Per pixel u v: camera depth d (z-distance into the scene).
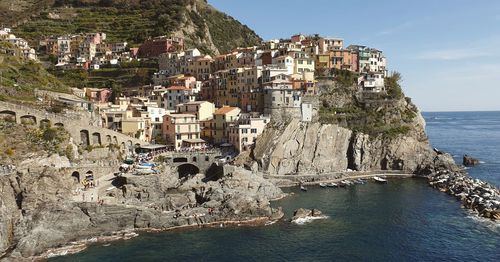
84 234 88.81
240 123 148.12
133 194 103.75
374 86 184.12
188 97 173.00
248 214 100.69
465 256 81.56
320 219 102.06
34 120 111.88
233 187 114.69
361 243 87.81
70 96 145.62
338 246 86.25
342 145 158.50
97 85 197.38
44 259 79.31
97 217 90.94
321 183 139.62
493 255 81.75
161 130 151.50
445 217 103.94
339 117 162.88
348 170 154.62
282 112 152.25
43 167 93.81
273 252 83.19
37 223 85.56
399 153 160.25
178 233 92.69
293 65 173.62
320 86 173.12
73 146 113.12
